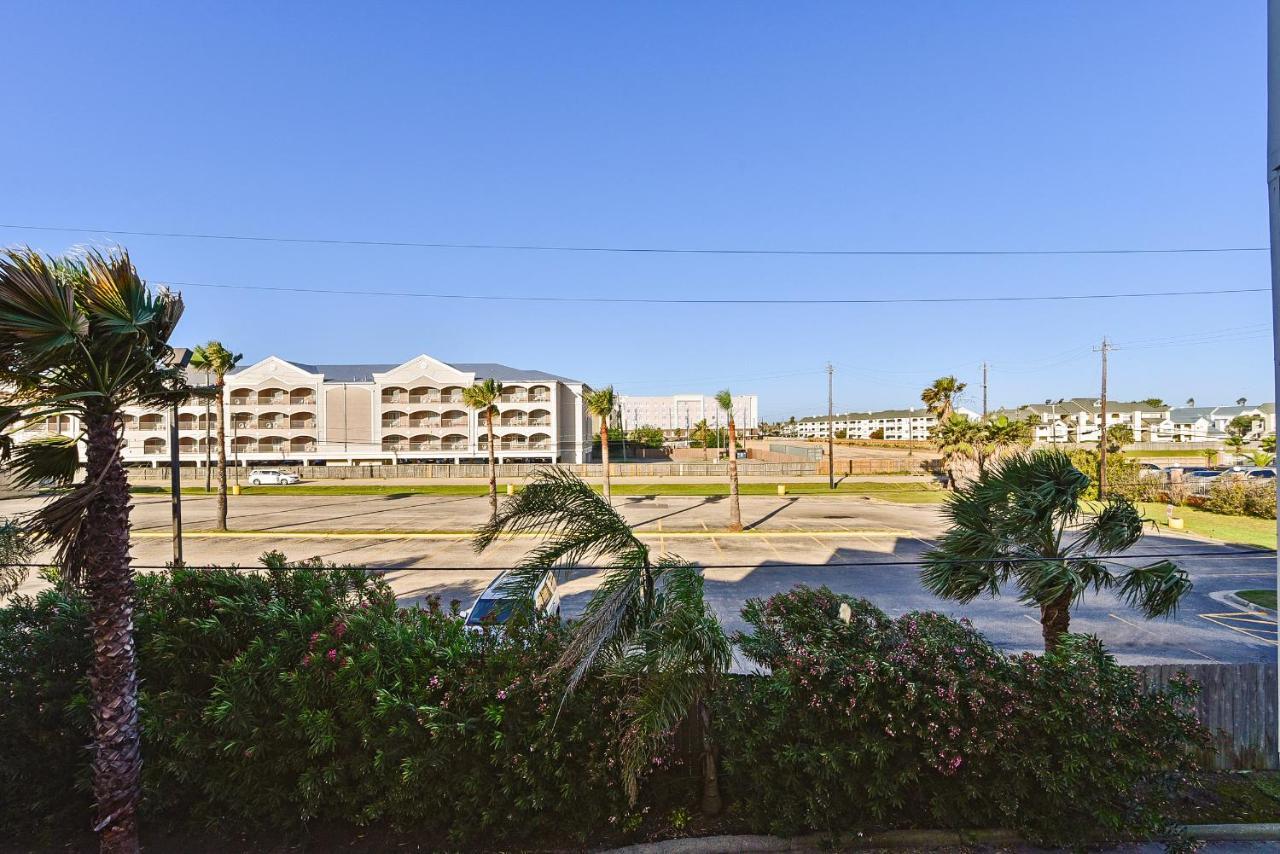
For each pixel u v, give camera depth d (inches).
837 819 232.4
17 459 211.8
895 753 224.1
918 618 265.1
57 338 177.5
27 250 176.2
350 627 233.3
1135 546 872.9
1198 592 642.8
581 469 2364.7
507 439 2659.9
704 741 248.8
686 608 232.2
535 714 226.8
